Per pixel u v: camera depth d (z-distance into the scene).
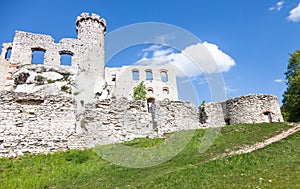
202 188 6.37
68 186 8.18
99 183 8.12
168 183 7.05
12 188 8.05
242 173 7.46
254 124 16.42
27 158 12.46
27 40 24.84
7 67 25.38
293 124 15.62
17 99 14.29
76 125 14.81
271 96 22.08
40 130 14.20
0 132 13.36
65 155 12.41
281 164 8.11
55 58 25.05
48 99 14.99
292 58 30.16
